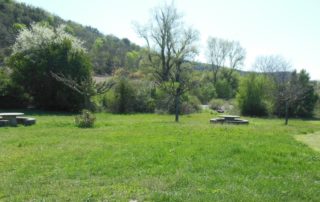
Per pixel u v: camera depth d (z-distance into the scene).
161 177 8.84
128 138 15.34
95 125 21.39
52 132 17.78
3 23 70.94
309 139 16.91
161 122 24.08
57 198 7.30
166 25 55.19
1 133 17.56
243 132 17.72
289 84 36.75
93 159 10.94
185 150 12.10
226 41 73.44
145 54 57.12
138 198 7.29
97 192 7.63
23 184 8.45
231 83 73.44
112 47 87.50
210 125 21.31
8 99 35.22
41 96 35.72
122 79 37.66
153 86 40.12
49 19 84.44
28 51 35.62
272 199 7.27
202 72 57.28
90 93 26.25
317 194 7.70
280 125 26.23
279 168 9.96
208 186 8.13
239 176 9.02
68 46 36.00
